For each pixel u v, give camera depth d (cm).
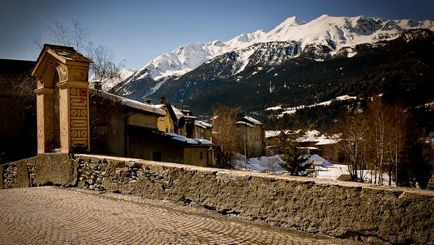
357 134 4462
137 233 718
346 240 675
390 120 4134
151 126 3091
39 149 1670
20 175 1672
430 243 581
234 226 778
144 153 2691
